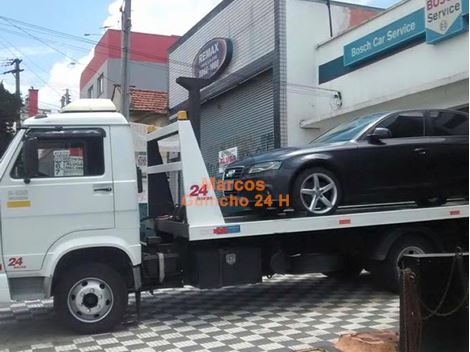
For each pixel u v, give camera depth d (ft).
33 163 20.34
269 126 53.93
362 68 46.06
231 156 60.70
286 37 51.52
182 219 23.81
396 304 25.54
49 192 20.95
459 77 34.91
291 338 20.40
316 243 26.20
